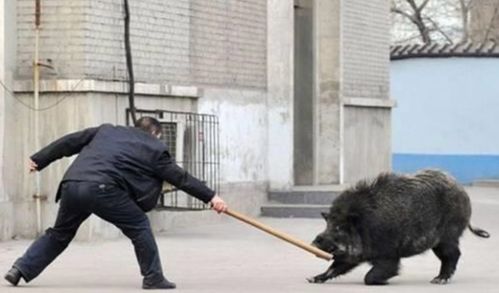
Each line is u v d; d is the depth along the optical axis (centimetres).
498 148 3353
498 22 4778
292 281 1393
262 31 2327
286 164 2353
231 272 1484
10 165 1838
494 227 2153
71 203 1261
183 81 2067
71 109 1828
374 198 1323
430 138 3394
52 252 1305
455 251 1395
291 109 2364
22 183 1845
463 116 3369
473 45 3372
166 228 2023
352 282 1385
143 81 1953
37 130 1834
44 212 1839
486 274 1489
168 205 2016
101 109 1844
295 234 1944
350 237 1317
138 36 1945
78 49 1833
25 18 1852
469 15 4972
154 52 1986
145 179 1269
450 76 3372
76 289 1294
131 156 1263
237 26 2244
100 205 1252
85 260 1588
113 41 1881
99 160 1260
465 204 1391
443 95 3378
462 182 3375
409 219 1323
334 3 2545
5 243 1788
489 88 3353
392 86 3422
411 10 5147
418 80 3397
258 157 2302
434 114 3388
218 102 2170
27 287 1303
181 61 2059
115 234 1866
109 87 1848
